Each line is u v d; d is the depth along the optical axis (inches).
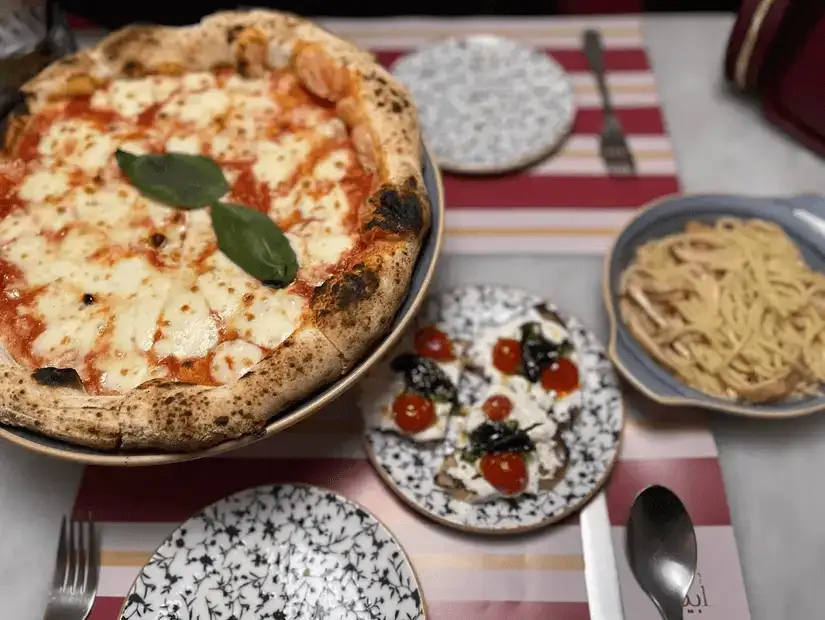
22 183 20.1
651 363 18.8
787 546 18.0
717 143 26.0
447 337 19.7
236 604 16.1
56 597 16.7
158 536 17.9
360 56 21.2
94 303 17.8
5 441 19.4
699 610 16.6
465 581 17.1
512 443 17.6
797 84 24.4
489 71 27.0
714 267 21.2
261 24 21.9
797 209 21.9
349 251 18.3
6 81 22.0
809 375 19.4
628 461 18.8
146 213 19.1
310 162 20.1
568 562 17.3
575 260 22.8
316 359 15.9
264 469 18.8
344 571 16.5
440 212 19.2
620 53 28.1
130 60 22.0
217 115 21.1
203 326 17.3
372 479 18.7
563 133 25.0
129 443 15.6
